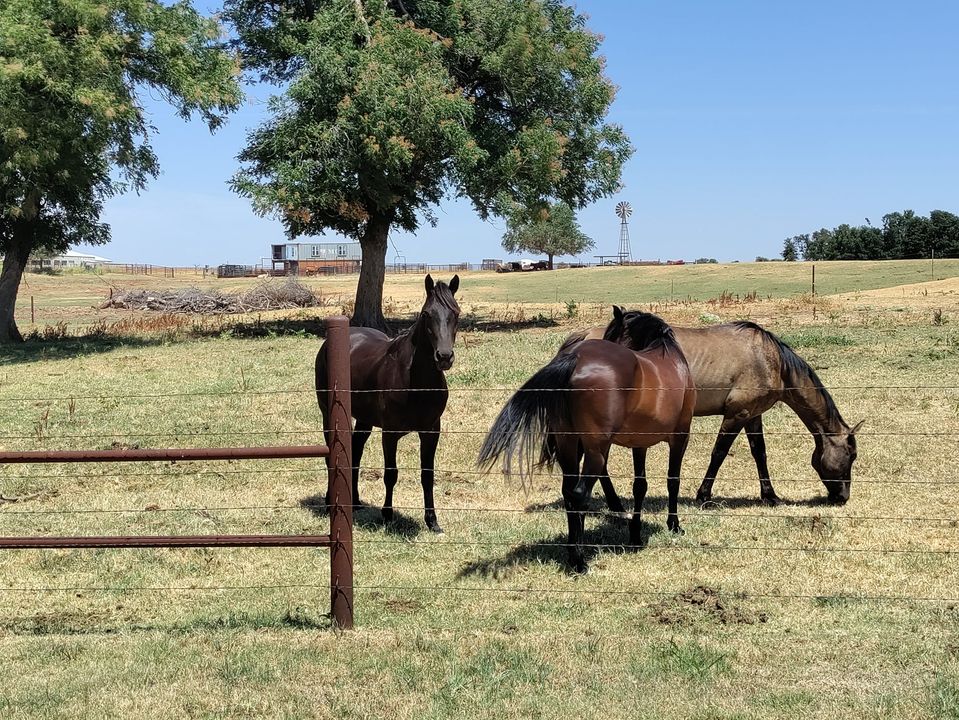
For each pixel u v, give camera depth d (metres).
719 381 9.22
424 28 27.17
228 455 5.70
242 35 28.09
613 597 6.64
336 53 24.88
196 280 81.44
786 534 8.30
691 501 9.69
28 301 53.22
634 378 7.25
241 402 14.87
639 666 5.22
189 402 14.92
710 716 4.64
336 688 4.99
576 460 7.23
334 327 5.77
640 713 4.67
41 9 22.64
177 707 4.81
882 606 6.33
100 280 78.12
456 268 117.06
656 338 8.20
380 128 23.83
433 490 9.65
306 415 13.96
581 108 28.09
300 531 8.58
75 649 5.59
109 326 32.00
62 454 5.56
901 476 10.34
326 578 7.20
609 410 7.04
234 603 6.62
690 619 6.11
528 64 26.64
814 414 9.35
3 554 7.94
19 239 27.44
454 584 7.00
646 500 9.77
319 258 97.56
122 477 10.83
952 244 75.44
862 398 13.70
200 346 23.00
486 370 16.70
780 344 9.34
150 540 5.72
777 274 57.94
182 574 7.42
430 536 8.43
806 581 6.94
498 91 28.77
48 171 25.08
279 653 5.46
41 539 5.70
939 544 7.84
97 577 7.36
